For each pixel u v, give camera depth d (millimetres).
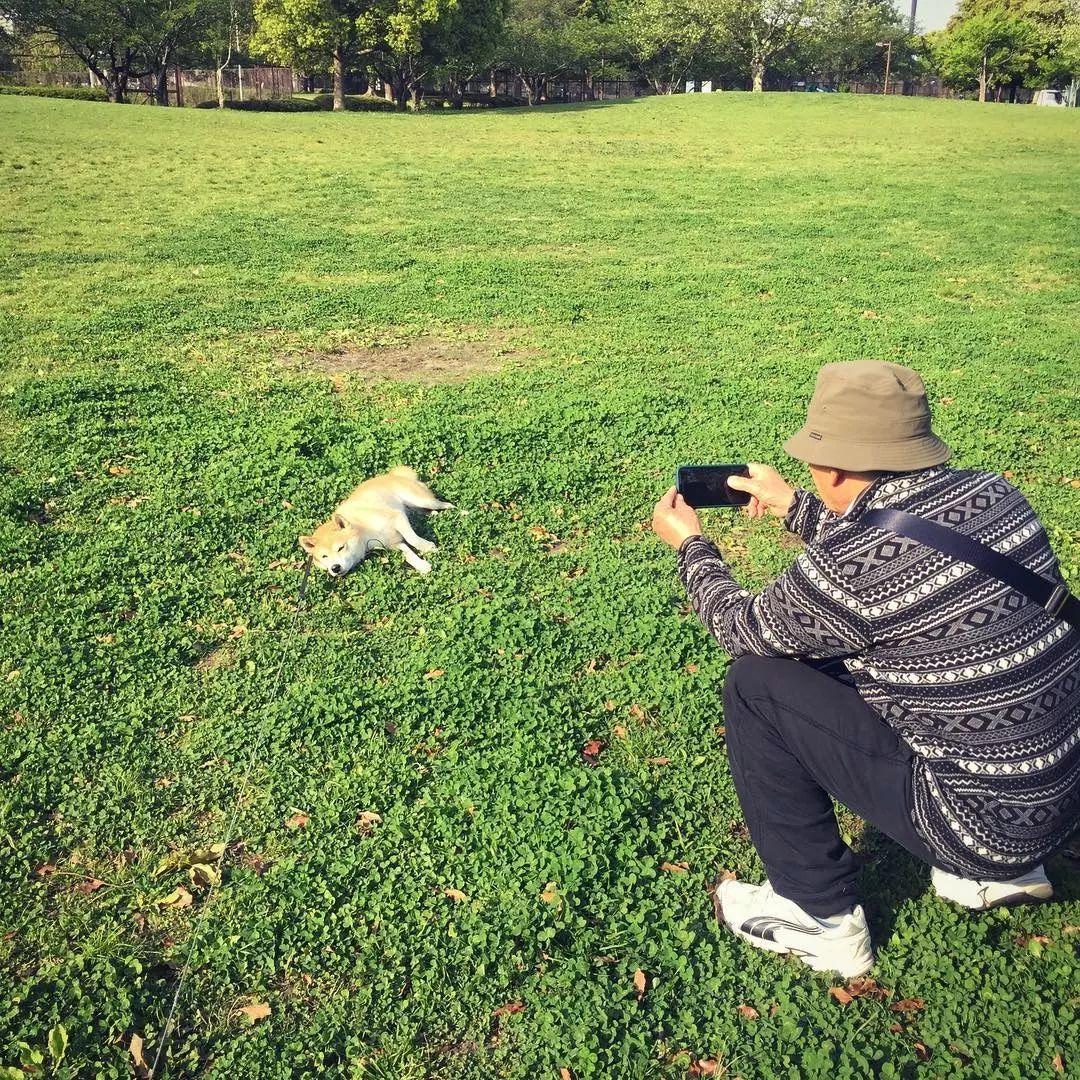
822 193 20891
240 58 63281
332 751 3996
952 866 2635
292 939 3125
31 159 22938
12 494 6176
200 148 26266
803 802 2914
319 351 9938
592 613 5035
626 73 71938
